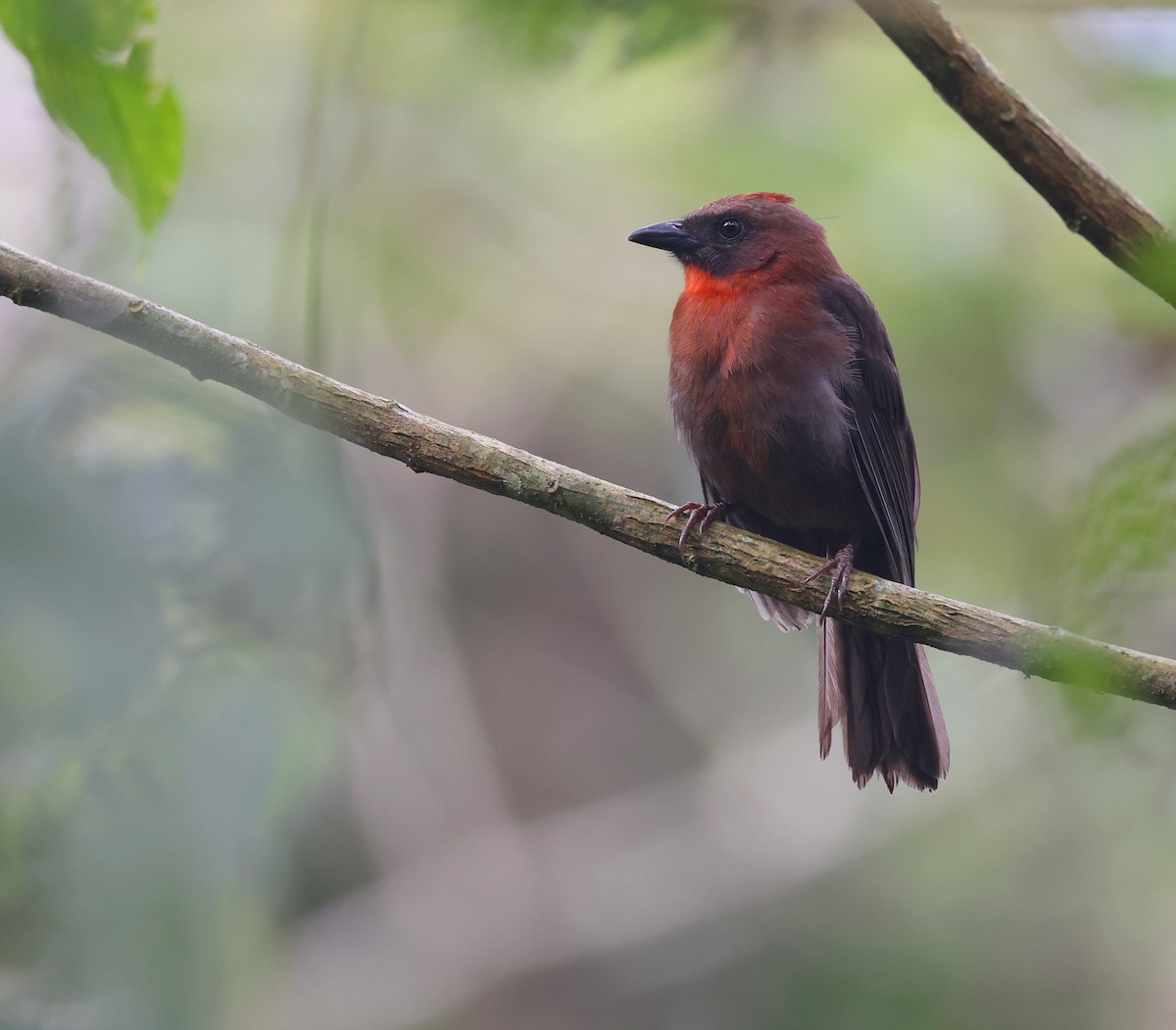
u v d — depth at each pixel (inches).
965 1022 436.8
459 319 527.2
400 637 470.6
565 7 267.6
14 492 154.0
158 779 170.2
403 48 416.8
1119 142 411.2
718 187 449.4
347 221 445.1
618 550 632.4
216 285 390.9
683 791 573.3
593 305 544.7
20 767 163.0
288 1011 454.0
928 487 456.4
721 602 624.4
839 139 434.3
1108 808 424.8
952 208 426.6
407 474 582.6
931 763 289.7
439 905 508.4
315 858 454.0
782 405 299.4
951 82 193.2
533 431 559.5
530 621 620.1
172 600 163.5
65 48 187.5
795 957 493.7
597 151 483.2
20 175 363.6
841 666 299.4
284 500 171.2
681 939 522.6
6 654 150.6
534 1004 518.0
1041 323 434.6
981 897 455.8
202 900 175.6
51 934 173.6
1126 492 133.9
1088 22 379.6
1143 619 158.1
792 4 297.1
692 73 415.8
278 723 174.7
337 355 422.0
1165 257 188.1
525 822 568.1
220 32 469.7
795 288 310.0
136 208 200.1
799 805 540.4
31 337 245.4
